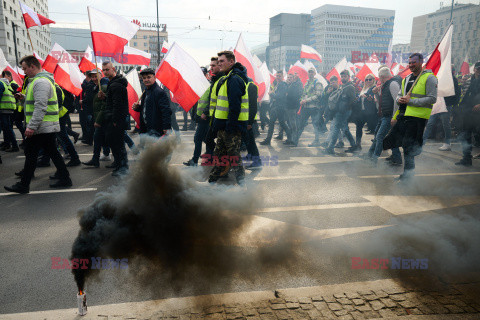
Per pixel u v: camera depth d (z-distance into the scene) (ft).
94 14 18.74
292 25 418.51
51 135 15.25
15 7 226.99
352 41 427.74
